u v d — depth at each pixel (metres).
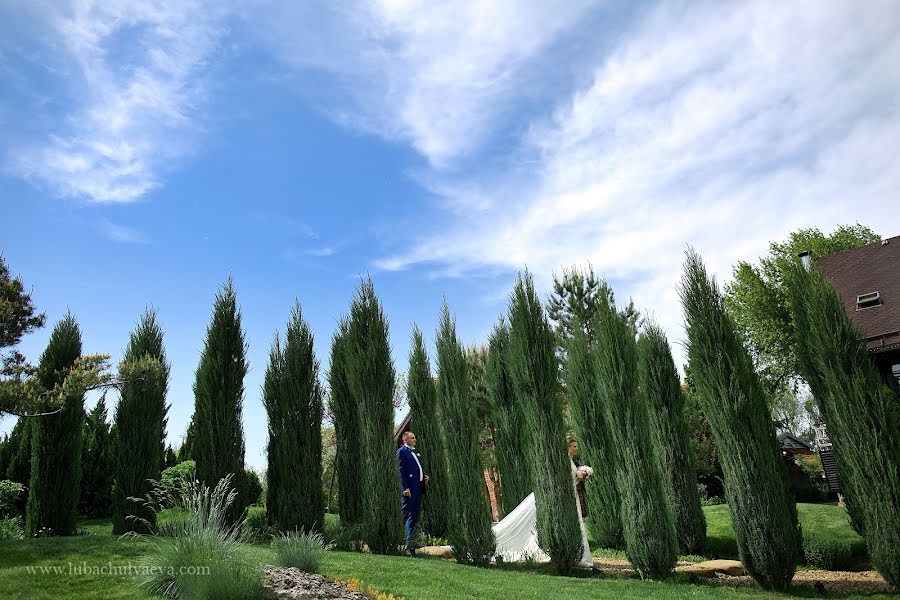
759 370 27.61
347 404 11.63
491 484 21.25
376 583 6.18
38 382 8.83
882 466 6.96
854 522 7.64
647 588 6.89
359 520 10.86
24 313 11.72
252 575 5.00
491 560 9.32
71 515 10.02
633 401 8.29
